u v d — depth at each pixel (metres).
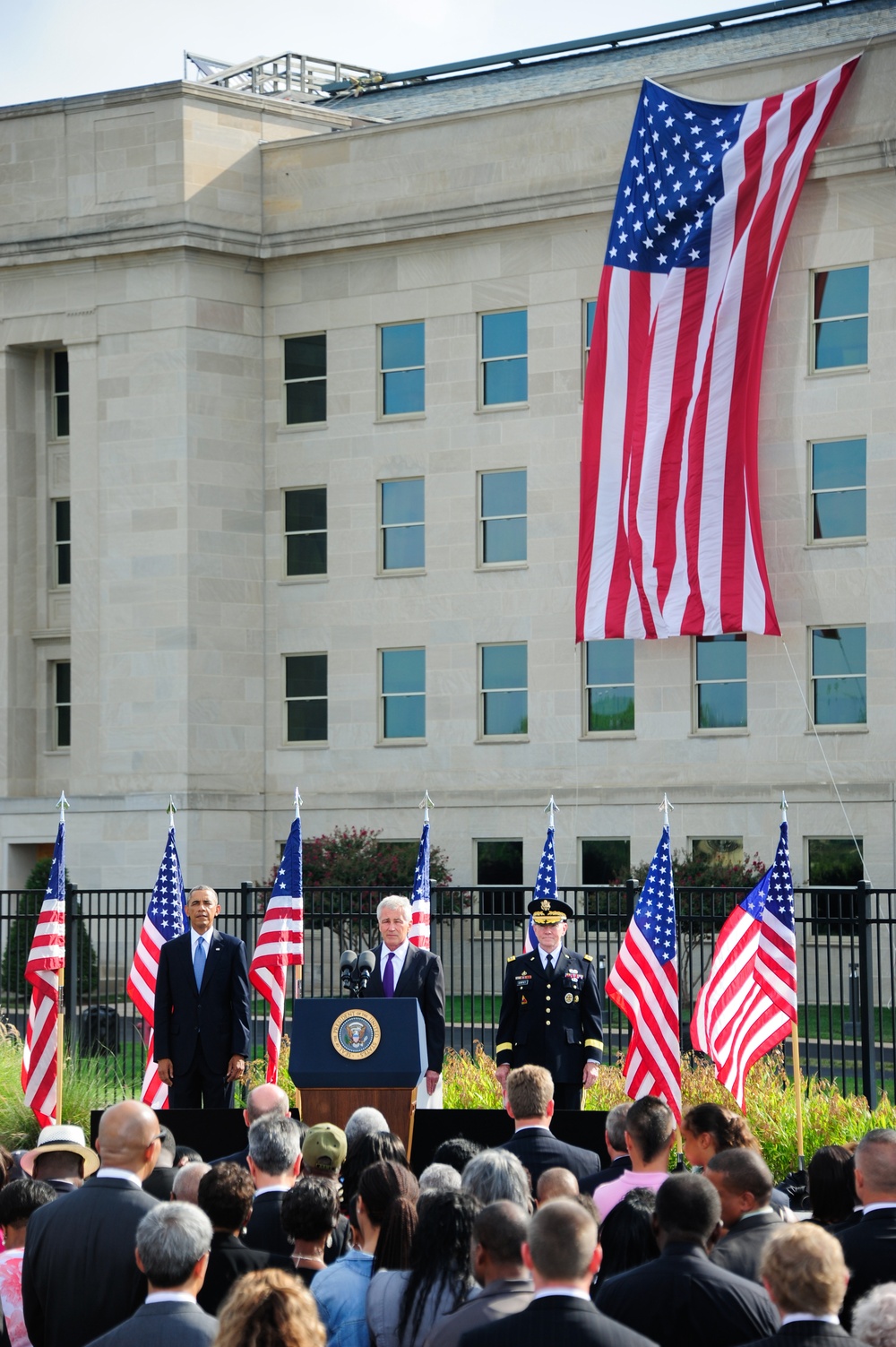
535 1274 9.75
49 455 71.94
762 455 60.81
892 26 65.69
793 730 60.31
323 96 82.06
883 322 59.03
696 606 59.34
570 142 63.94
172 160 67.19
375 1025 19.19
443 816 66.25
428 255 67.00
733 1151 12.59
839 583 59.66
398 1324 11.35
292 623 69.00
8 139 69.62
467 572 66.38
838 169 58.97
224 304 68.31
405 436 67.50
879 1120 25.23
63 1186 14.61
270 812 68.94
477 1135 21.36
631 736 63.25
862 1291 11.92
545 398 65.00
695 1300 10.86
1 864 70.56
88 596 68.56
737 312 58.97
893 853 58.59
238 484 68.62
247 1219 13.29
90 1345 10.05
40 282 69.56
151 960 27.55
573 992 23.80
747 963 23.16
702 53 70.38
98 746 68.25
